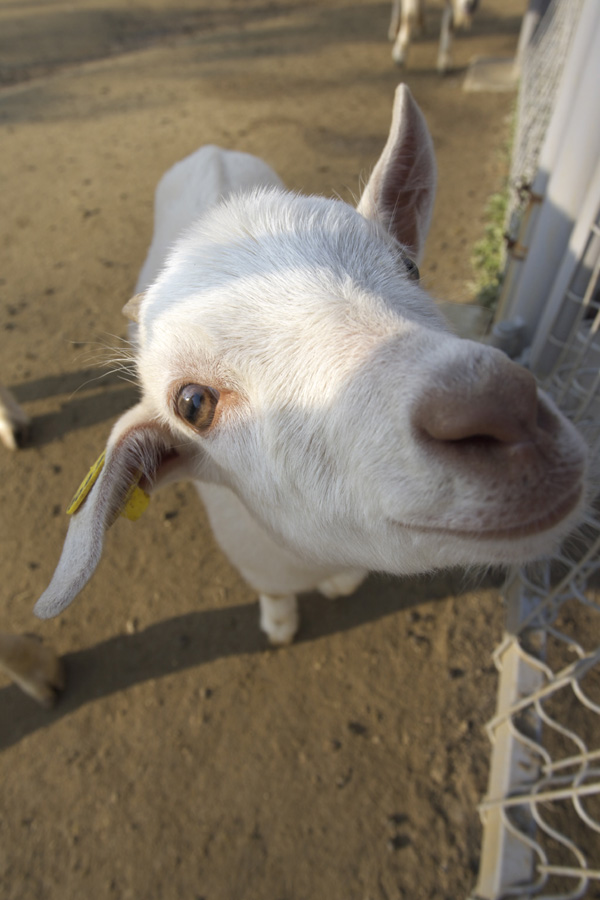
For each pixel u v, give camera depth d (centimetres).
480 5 199
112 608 62
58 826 49
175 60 183
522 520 21
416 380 21
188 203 64
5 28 216
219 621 61
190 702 55
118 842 48
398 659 56
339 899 44
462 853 45
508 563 23
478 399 19
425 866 45
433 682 54
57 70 181
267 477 28
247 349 26
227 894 45
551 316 48
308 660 57
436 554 25
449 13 145
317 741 52
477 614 57
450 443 20
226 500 43
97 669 58
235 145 133
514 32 176
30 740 54
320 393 25
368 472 23
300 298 26
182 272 30
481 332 79
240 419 28
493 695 52
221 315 27
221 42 194
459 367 20
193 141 137
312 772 50
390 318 25
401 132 35
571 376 43
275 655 58
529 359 52
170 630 60
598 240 42
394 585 61
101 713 55
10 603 63
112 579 65
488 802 45
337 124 138
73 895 46
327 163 124
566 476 21
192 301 28
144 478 34
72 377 85
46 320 94
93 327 92
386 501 23
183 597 63
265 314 26
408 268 32
